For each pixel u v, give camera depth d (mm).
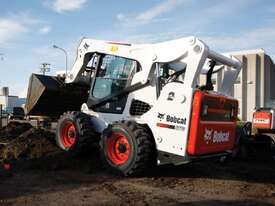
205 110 7727
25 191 7055
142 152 7895
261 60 41656
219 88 9391
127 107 8898
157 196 6926
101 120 9391
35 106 11234
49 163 9094
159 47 8461
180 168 9430
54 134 11227
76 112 9688
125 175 8156
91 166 8922
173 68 8469
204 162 10453
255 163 10945
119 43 9258
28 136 10570
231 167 10117
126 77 9016
